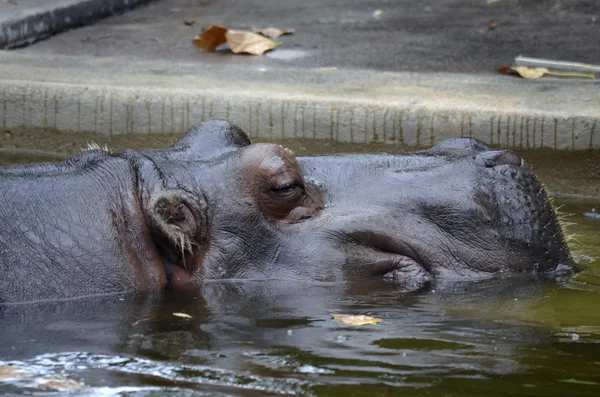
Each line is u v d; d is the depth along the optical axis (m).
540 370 5.46
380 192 7.39
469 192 7.28
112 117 13.27
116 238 6.88
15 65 14.88
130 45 16.97
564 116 12.01
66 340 5.84
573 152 12.01
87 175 7.06
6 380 5.17
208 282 6.98
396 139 12.50
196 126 7.79
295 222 7.23
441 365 5.51
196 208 7.03
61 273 6.66
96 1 19.56
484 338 6.01
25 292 6.53
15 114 13.62
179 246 6.92
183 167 7.23
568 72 14.62
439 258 7.17
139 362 5.48
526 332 6.14
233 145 7.64
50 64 15.08
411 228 7.23
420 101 12.62
